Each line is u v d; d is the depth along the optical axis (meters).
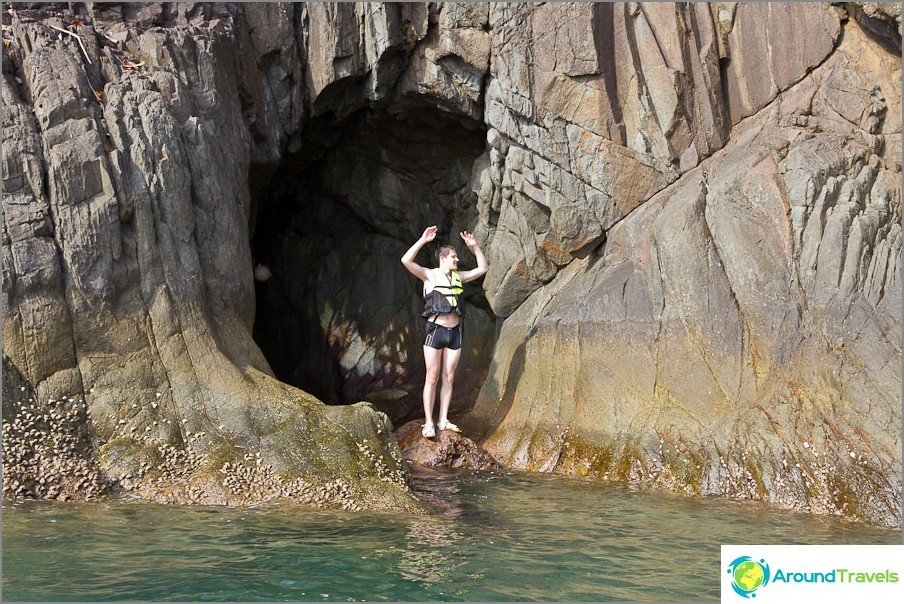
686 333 7.36
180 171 6.82
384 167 10.48
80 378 6.12
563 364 8.10
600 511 5.86
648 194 8.08
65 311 6.14
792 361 6.84
